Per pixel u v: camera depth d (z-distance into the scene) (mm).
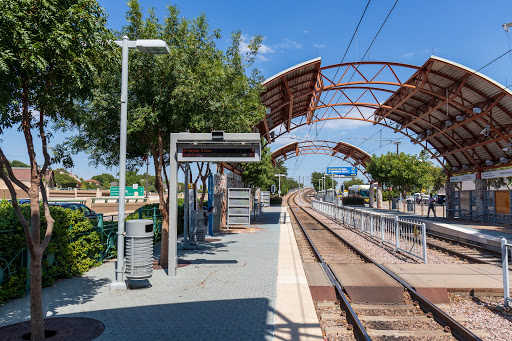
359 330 5320
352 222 24125
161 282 8430
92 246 10039
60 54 5035
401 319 6172
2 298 6531
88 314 6117
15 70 4770
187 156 9477
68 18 5055
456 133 28734
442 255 12844
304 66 22875
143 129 10320
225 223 23078
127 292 7570
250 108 13812
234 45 12219
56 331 5320
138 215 14102
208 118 10695
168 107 9992
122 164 8188
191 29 10812
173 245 9242
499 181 38062
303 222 29438
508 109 22531
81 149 11031
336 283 7848
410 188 42500
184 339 4988
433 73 23188
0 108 4852
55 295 7355
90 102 9586
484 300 7293
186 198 14156
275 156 58906
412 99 28312
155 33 10047
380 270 9422
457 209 30656
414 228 12219
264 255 12211
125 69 8281
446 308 6848
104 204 36781
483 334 5488
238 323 5621
